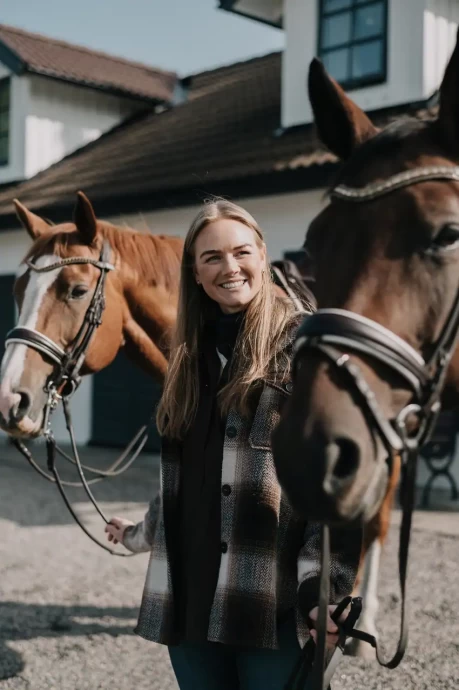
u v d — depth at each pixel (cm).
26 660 366
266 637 180
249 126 995
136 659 368
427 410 160
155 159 1025
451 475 701
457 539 565
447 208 160
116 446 1018
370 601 360
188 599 193
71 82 1246
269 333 191
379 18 830
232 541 185
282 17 1002
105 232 406
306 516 146
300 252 793
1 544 572
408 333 159
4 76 1258
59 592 465
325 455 144
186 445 200
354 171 172
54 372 376
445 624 402
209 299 205
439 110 175
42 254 383
